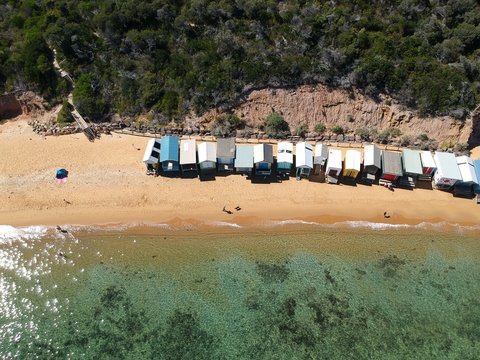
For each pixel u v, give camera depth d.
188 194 51.69
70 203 50.62
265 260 45.72
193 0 64.44
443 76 57.69
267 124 58.09
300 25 61.56
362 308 42.03
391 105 58.44
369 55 59.38
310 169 52.78
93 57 63.53
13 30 66.69
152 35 62.34
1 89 61.59
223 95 59.00
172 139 54.34
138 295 42.50
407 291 43.50
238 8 63.59
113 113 60.41
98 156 55.75
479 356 39.00
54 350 38.72
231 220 49.38
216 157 52.59
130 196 51.38
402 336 40.09
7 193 51.44
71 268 44.66
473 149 57.16
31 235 47.53
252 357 38.47
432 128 57.41
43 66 61.12
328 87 59.00
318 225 49.19
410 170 52.19
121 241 47.09
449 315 41.78
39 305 41.75
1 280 43.56
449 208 51.34
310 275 44.53
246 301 42.25
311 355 38.62
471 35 59.91
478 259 46.62
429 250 47.22
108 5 65.44
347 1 63.88
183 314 41.19
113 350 38.72
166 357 38.34
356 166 51.97
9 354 38.47
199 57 60.41
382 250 47.03
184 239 47.44
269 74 58.94
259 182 53.16
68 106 59.69
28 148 56.84
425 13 63.56
